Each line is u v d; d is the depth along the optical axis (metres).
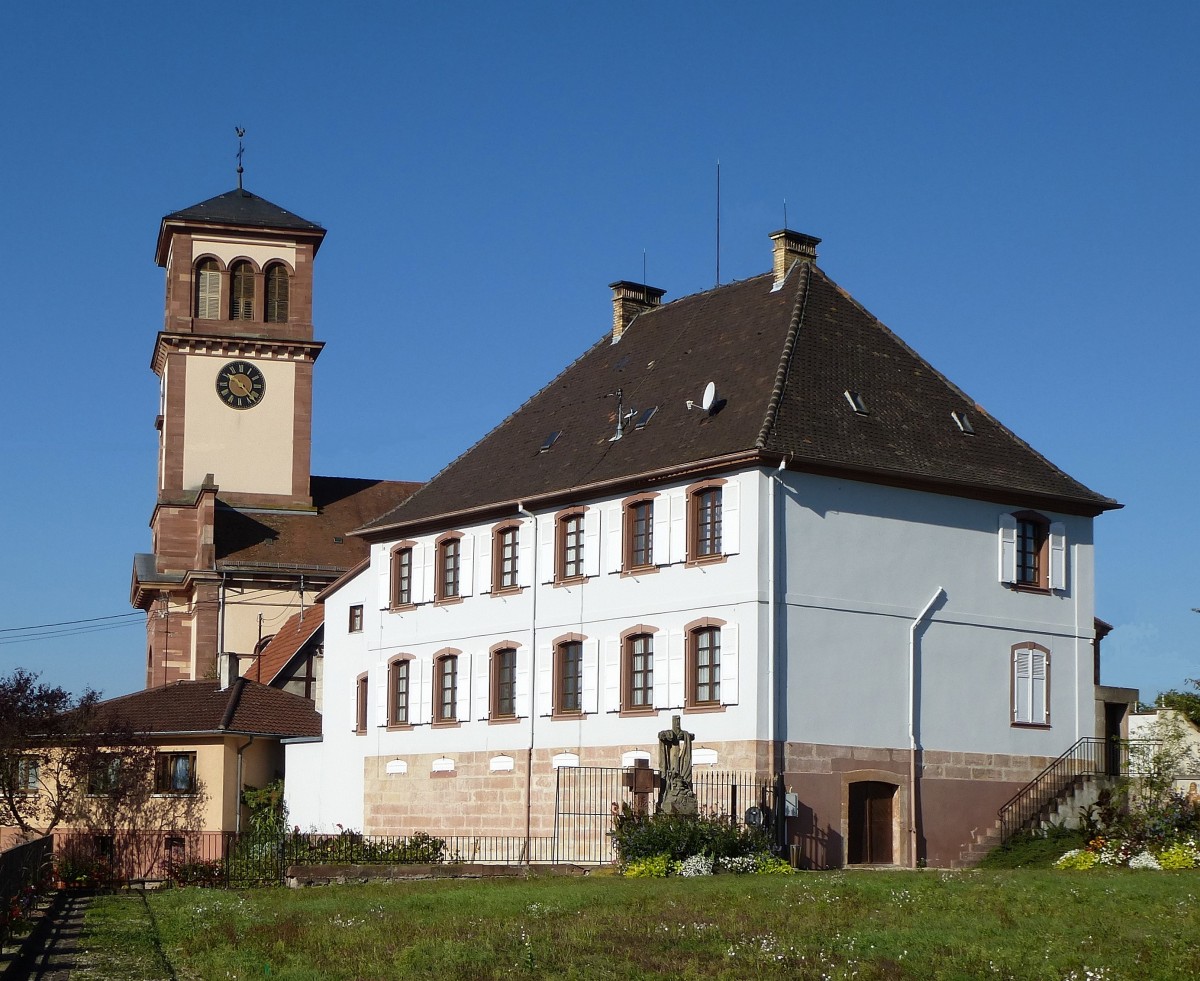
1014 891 30.27
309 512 85.69
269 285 86.75
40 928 29.39
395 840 51.75
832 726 44.88
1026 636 49.38
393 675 56.44
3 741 55.66
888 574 46.56
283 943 25.64
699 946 24.59
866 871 39.34
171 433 84.62
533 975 22.06
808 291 51.03
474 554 53.66
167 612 83.19
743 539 44.66
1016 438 51.38
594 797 48.03
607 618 48.47
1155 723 49.09
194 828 58.34
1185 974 21.34
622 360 55.62
